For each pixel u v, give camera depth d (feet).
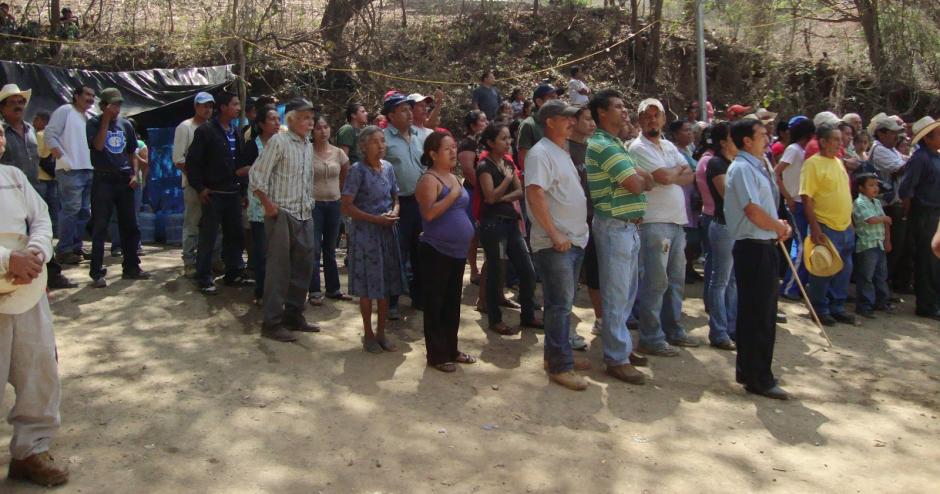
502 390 16.98
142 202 31.42
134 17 46.80
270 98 22.08
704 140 24.77
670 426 15.74
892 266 27.43
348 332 20.22
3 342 11.45
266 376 16.93
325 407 15.56
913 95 51.62
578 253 17.57
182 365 17.28
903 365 20.39
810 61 54.80
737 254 17.42
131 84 36.91
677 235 20.13
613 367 18.01
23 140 21.99
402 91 46.26
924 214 24.62
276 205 18.92
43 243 11.64
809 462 14.56
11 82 33.53
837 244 23.21
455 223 17.42
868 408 17.42
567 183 16.84
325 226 22.62
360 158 18.92
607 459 14.16
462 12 53.26
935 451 15.33
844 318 24.04
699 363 19.52
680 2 55.06
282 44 45.27
